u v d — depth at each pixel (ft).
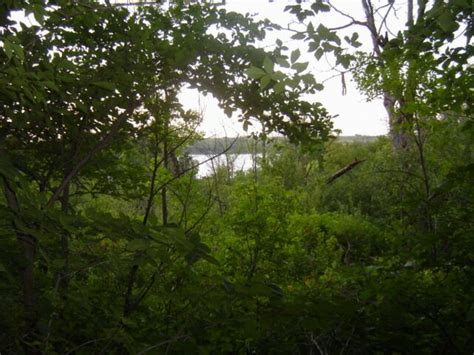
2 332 8.40
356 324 9.94
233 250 17.15
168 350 8.81
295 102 11.76
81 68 11.18
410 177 26.35
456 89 14.11
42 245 8.43
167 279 12.04
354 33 8.61
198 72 11.21
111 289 12.08
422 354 10.27
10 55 6.55
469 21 9.32
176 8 11.32
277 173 33.50
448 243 12.11
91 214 7.35
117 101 11.05
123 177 14.53
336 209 39.17
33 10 7.70
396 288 10.51
